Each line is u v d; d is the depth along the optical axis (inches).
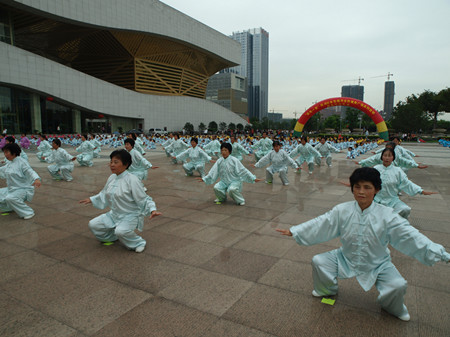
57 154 398.3
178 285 139.3
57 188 361.7
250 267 157.5
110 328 109.2
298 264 161.2
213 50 2372.0
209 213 257.1
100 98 1769.2
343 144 1079.0
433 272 154.2
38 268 156.3
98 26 1621.6
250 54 6855.3
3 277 146.9
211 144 631.2
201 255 172.2
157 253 174.9
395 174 204.4
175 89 2374.5
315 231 118.6
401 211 201.9
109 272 151.8
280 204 287.6
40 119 1528.1
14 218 242.8
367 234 111.0
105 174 466.0
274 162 382.9
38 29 1663.4
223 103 4849.9
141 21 1813.5
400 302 109.4
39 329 108.7
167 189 358.0
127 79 2105.1
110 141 1162.0
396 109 2018.9
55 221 235.1
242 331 107.3
